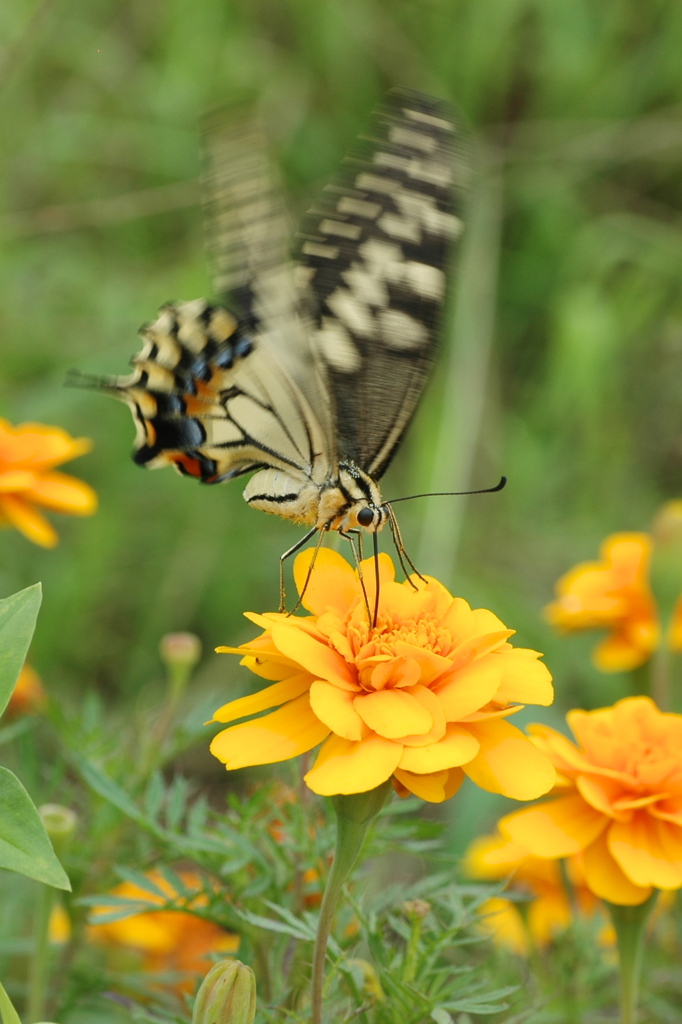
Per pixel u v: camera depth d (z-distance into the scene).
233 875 0.66
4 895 0.69
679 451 0.94
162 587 0.82
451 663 0.61
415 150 0.66
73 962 0.69
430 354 0.67
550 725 0.80
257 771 0.73
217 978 0.61
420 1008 0.63
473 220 0.91
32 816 0.60
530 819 0.64
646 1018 0.68
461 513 0.83
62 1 0.94
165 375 0.67
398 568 0.81
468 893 0.65
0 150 0.93
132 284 0.90
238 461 0.66
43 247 0.92
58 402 0.83
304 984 0.64
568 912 0.69
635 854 0.63
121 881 0.67
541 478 0.90
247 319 0.66
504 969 0.68
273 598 0.85
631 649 0.71
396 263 0.66
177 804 0.66
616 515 0.91
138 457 0.67
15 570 0.81
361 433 0.66
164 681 0.81
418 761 0.60
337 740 0.61
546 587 0.88
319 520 0.66
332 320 0.66
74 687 0.80
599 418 0.91
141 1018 0.64
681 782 0.64
